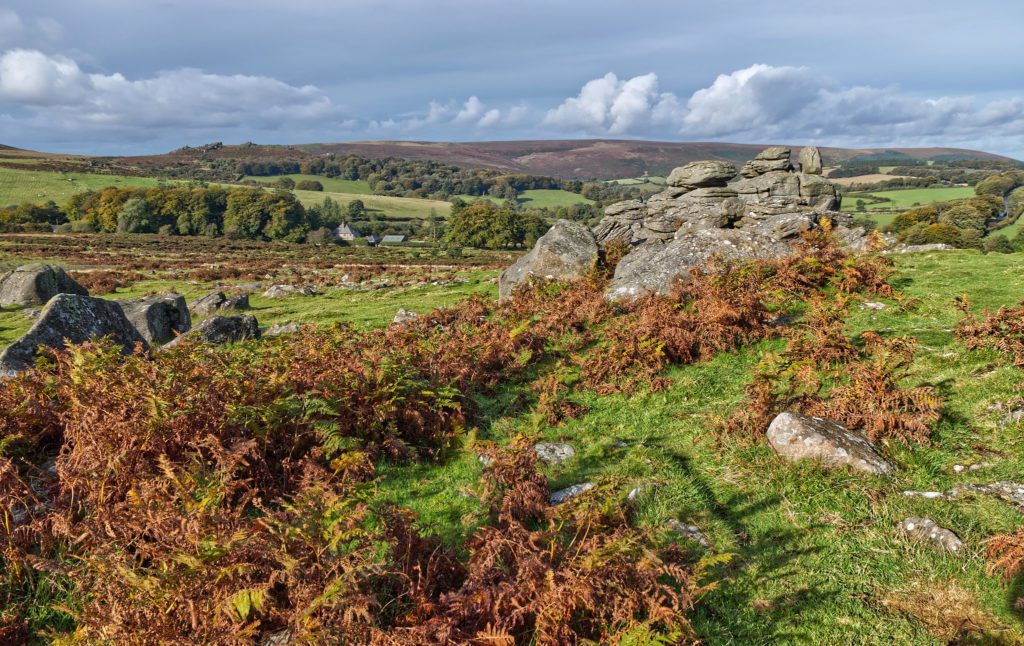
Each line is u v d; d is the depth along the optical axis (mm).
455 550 5684
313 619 4020
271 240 156750
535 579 4633
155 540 5059
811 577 5297
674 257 18312
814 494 6613
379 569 4578
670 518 6363
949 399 8508
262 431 6938
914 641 4480
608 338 13078
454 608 4445
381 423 8469
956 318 12336
